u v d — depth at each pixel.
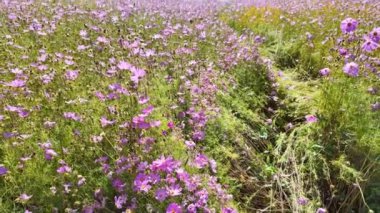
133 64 3.79
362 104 3.46
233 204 2.86
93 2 6.93
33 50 4.18
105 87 3.44
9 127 2.89
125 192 2.53
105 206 2.51
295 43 6.21
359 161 3.36
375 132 3.32
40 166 2.66
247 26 7.93
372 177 3.23
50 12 5.64
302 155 3.56
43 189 2.52
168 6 7.95
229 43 5.61
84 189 2.57
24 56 3.85
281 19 7.55
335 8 7.25
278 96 4.73
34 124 2.96
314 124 3.67
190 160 2.85
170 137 2.97
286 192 3.31
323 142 3.58
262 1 10.30
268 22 7.71
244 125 3.89
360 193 3.18
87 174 2.70
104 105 3.16
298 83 4.93
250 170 3.51
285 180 3.29
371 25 5.58
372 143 3.27
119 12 6.37
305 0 8.99
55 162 2.71
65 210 2.35
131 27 5.68
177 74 4.13
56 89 3.45
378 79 3.71
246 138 3.89
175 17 6.68
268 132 4.05
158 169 2.51
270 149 3.80
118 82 3.48
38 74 3.59
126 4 7.18
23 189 2.53
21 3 5.82
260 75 4.89
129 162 2.61
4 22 4.95
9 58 3.92
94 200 2.48
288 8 8.44
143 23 5.99
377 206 3.10
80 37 4.64
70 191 2.52
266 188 3.34
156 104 3.52
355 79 3.64
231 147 3.50
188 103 3.65
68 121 3.08
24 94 3.23
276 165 3.57
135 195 2.51
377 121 3.39
